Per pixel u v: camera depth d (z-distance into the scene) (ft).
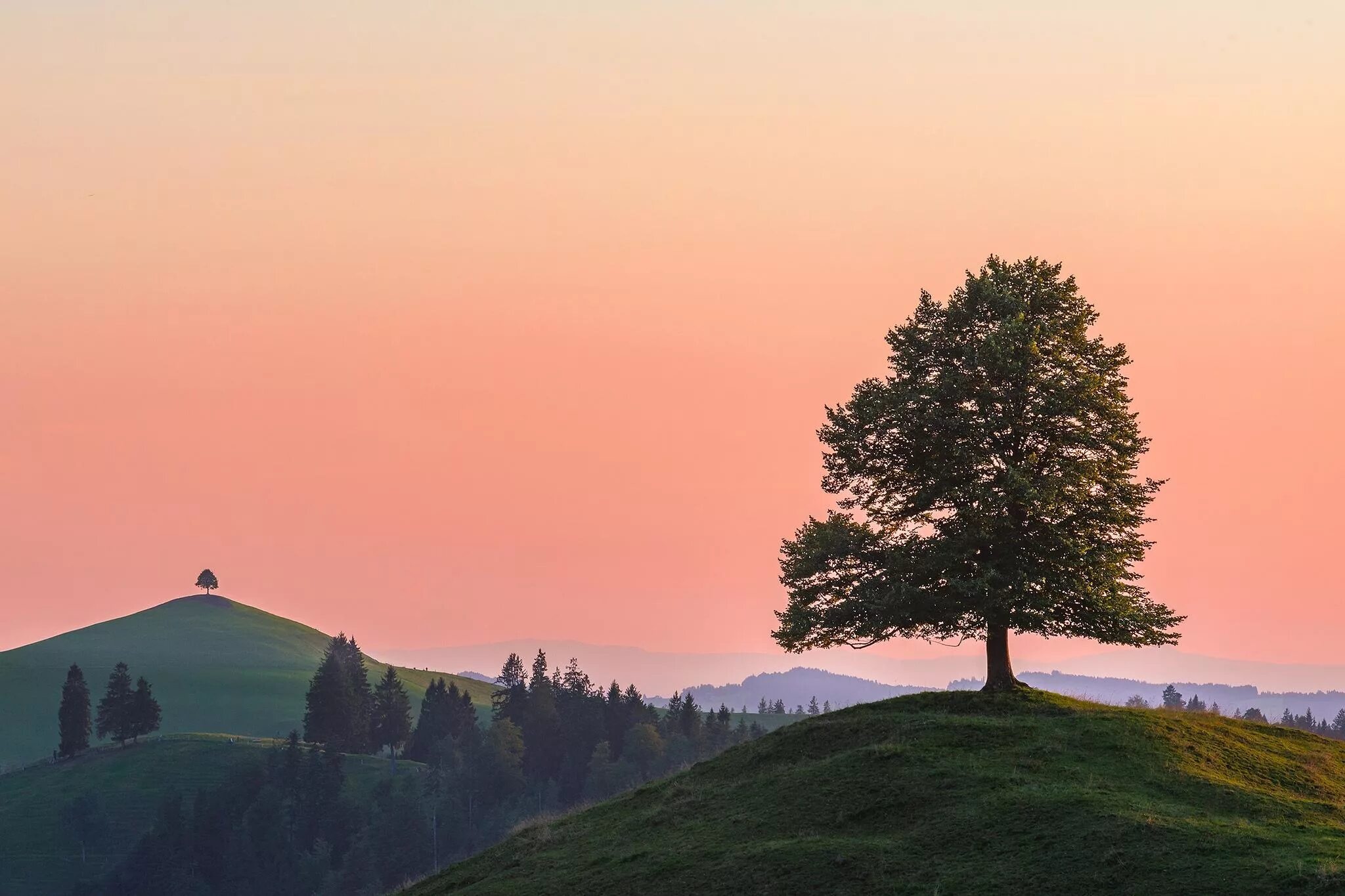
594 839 163.94
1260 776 150.10
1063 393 181.47
